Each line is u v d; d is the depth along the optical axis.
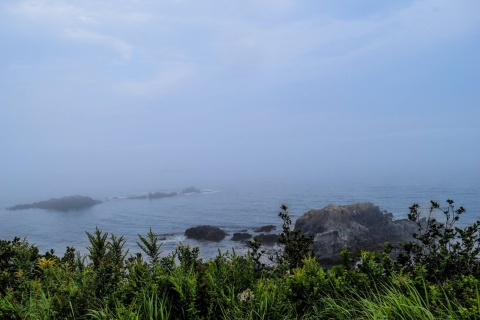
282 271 6.00
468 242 5.57
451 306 4.24
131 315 4.05
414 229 27.11
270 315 4.55
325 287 4.91
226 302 4.66
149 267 5.33
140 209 79.69
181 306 4.64
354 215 28.12
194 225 49.19
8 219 71.38
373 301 4.62
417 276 4.78
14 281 5.75
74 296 4.45
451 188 71.38
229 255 5.88
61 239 41.62
